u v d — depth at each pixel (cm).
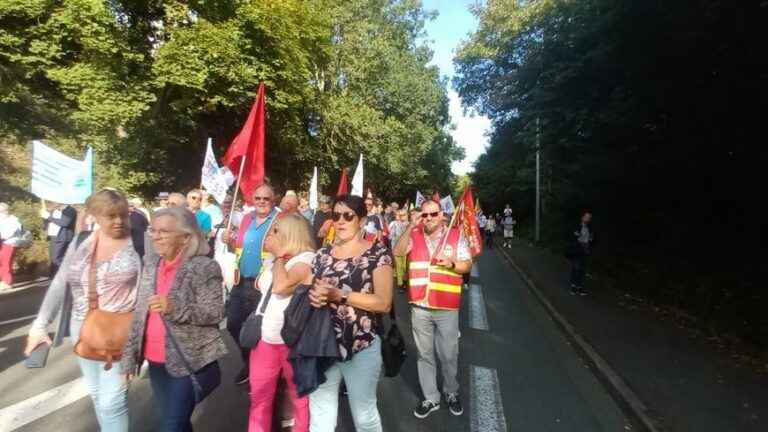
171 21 1744
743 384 581
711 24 827
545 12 1412
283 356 360
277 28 1844
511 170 4084
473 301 1127
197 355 304
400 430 443
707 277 962
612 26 998
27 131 1630
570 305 1049
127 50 1638
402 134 3078
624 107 1138
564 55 1282
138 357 311
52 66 1680
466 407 505
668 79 1001
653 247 1307
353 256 319
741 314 786
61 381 518
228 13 1789
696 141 1054
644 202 1408
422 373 482
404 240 504
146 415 437
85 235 351
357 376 315
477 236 635
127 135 1745
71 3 1505
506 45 2052
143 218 513
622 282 1293
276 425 401
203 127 2167
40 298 937
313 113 2620
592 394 566
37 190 664
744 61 856
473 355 696
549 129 1445
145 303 309
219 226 643
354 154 2797
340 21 2659
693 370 627
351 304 300
